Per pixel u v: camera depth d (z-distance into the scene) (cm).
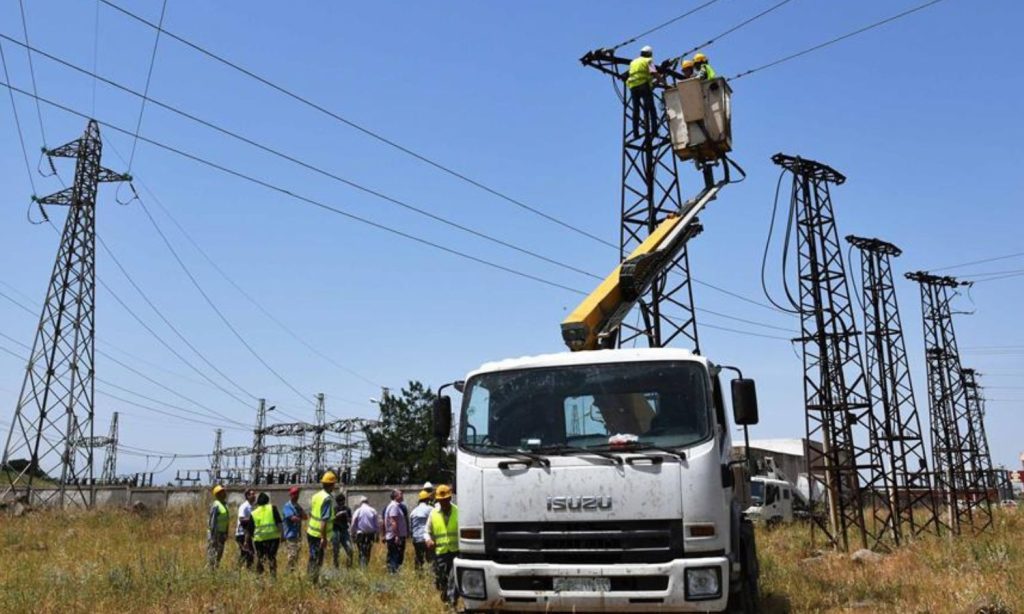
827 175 3017
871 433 2966
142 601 1250
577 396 973
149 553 2080
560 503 920
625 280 1329
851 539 3216
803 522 4556
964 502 4250
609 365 986
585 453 932
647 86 2259
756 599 1145
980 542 2555
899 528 3133
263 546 1623
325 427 8362
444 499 1380
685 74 1892
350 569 1731
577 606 894
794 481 6725
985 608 1201
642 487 906
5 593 1272
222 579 1411
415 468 6081
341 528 1877
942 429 4153
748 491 1158
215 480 6316
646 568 881
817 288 2973
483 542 938
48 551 2347
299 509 1925
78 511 3850
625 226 2292
